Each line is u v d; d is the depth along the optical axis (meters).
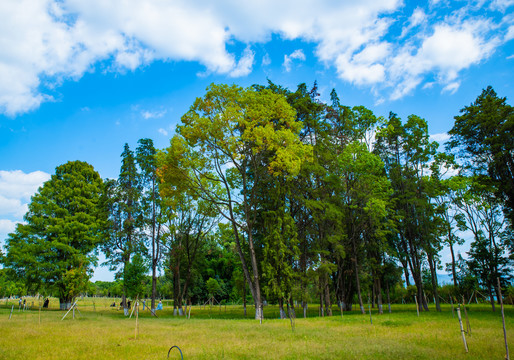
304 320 22.78
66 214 41.78
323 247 29.02
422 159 32.53
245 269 26.61
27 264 37.59
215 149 26.56
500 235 33.19
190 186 27.30
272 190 28.11
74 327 16.75
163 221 36.53
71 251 38.59
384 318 23.09
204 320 23.86
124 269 34.72
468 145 30.41
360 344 11.03
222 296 64.19
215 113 26.03
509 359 8.60
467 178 31.31
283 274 25.53
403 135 33.56
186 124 25.86
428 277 44.53
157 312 40.75
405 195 31.50
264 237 27.45
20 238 39.88
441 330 15.11
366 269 29.89
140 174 38.44
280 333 14.43
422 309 31.66
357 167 28.30
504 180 27.94
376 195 28.23
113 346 10.89
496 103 29.05
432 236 31.31
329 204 27.97
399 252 32.81
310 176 30.58
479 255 30.16
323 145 31.38
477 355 9.12
